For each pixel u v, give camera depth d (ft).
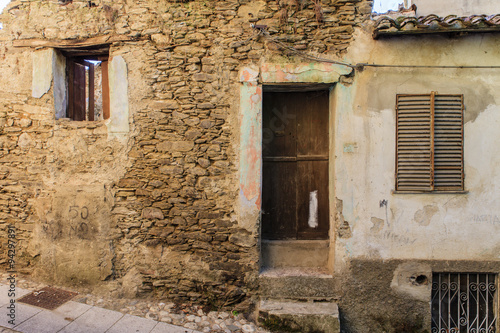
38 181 14.71
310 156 14.69
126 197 14.14
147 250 14.11
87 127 14.28
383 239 13.37
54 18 14.39
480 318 13.57
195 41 13.65
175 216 13.92
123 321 12.36
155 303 13.84
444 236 13.23
